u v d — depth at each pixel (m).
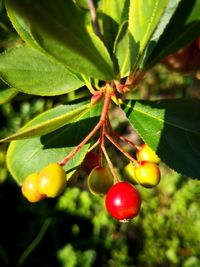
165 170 0.26
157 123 0.07
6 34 0.09
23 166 0.08
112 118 0.26
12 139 0.06
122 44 0.06
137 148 0.08
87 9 0.08
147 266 0.24
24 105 0.24
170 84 0.24
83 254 0.24
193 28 0.06
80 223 0.26
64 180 0.07
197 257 0.24
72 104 0.08
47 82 0.07
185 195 0.25
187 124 0.07
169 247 0.24
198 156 0.07
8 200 0.26
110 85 0.06
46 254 0.25
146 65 0.06
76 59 0.05
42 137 0.08
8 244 0.25
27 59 0.07
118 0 0.06
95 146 0.07
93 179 0.07
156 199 0.25
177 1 0.06
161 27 0.06
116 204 0.07
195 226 0.24
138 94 0.25
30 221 0.25
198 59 0.08
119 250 0.25
